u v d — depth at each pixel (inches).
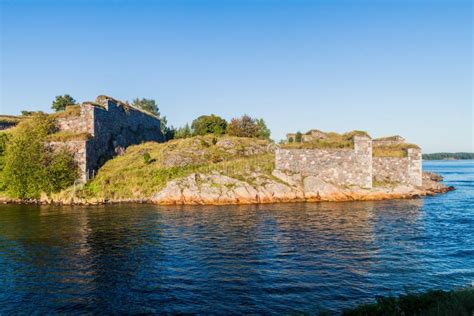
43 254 866.8
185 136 3198.8
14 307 590.6
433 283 697.0
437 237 1039.6
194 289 658.2
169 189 1739.7
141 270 756.0
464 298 465.7
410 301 486.9
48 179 1831.9
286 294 638.5
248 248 916.0
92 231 1107.3
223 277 716.7
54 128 2122.3
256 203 1706.4
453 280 713.0
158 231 1103.6
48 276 723.4
